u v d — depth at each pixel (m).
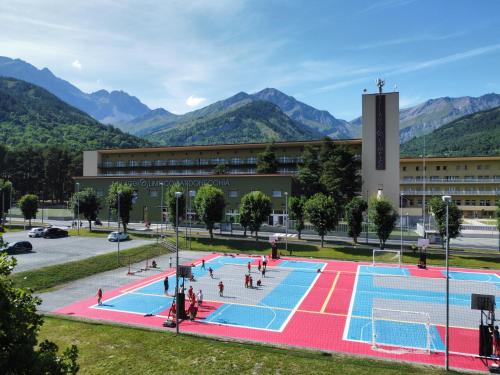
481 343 25.19
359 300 38.75
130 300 37.97
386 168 94.62
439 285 44.94
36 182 144.75
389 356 25.67
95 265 50.81
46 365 9.03
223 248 66.56
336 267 54.66
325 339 28.70
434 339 28.73
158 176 96.88
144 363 21.55
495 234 77.50
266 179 89.00
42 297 38.34
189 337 26.61
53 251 57.03
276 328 30.88
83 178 102.69
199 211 72.06
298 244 68.00
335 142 101.25
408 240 72.12
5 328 8.68
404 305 37.16
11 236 69.88
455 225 59.88
